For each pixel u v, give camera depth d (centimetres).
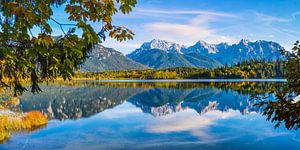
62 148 1994
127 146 2070
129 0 377
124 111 4269
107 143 2155
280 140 2120
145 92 8444
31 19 336
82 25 362
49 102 5544
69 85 12850
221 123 2977
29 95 7131
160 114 3888
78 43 378
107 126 2875
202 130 2619
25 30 344
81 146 2062
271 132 2377
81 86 11956
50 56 390
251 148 1961
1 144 2019
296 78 532
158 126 2873
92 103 5519
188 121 3184
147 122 3145
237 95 6538
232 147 2002
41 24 346
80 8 380
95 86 12000
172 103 5459
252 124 2816
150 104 5353
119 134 2475
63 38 377
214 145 2062
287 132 2342
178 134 2458
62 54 404
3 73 412
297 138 2153
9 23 366
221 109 4291
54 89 9869
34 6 363
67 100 6025
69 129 2662
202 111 4150
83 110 4397
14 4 325
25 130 2459
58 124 2925
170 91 8619
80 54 382
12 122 2461
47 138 2247
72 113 4003
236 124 2869
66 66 395
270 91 564
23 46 382
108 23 417
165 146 2058
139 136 2391
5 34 342
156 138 2311
